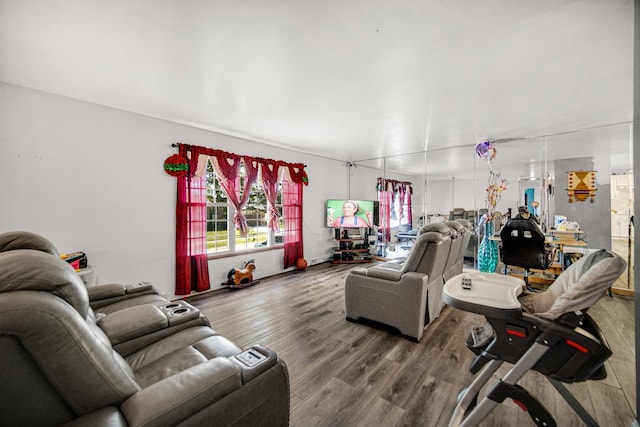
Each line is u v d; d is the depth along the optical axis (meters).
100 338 0.90
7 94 2.41
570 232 3.89
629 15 1.49
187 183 3.54
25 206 2.51
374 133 3.92
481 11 1.46
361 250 5.86
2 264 0.73
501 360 1.32
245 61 2.01
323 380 1.87
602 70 2.13
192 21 1.56
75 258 2.56
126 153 3.08
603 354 1.08
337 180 6.03
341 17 1.52
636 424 1.29
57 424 0.72
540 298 1.54
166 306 1.86
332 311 3.12
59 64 2.06
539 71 2.14
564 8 1.44
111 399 0.79
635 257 1.27
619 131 3.74
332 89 2.47
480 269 4.70
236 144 4.17
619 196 5.61
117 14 1.50
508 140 4.23
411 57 1.94
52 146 2.63
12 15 1.49
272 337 2.50
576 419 1.51
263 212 4.78
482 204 6.03
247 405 0.95
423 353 2.21
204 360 1.36
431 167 6.47
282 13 1.49
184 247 3.49
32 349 0.65
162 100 2.76
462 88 2.45
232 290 3.89
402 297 2.46
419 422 1.50
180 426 0.77
